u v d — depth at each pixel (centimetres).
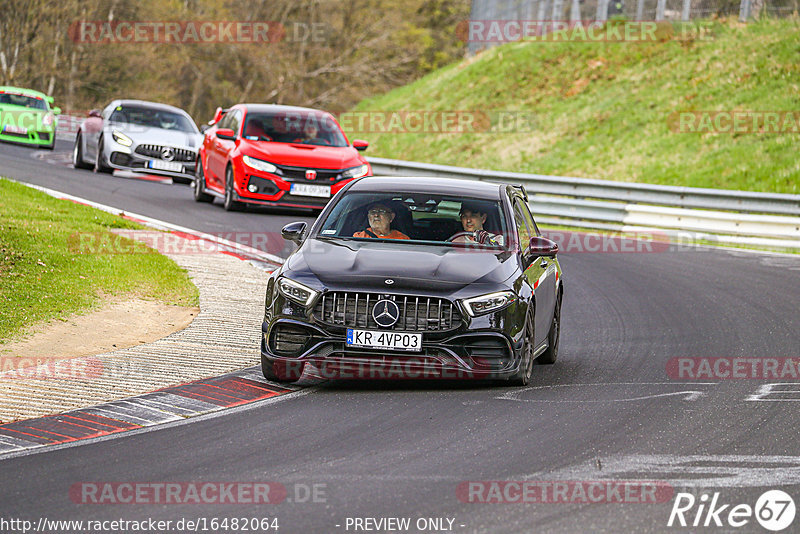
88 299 3794
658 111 11669
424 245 2958
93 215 5750
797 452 2203
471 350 2675
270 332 2742
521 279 2827
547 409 2583
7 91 10819
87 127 8431
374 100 16838
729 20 13088
